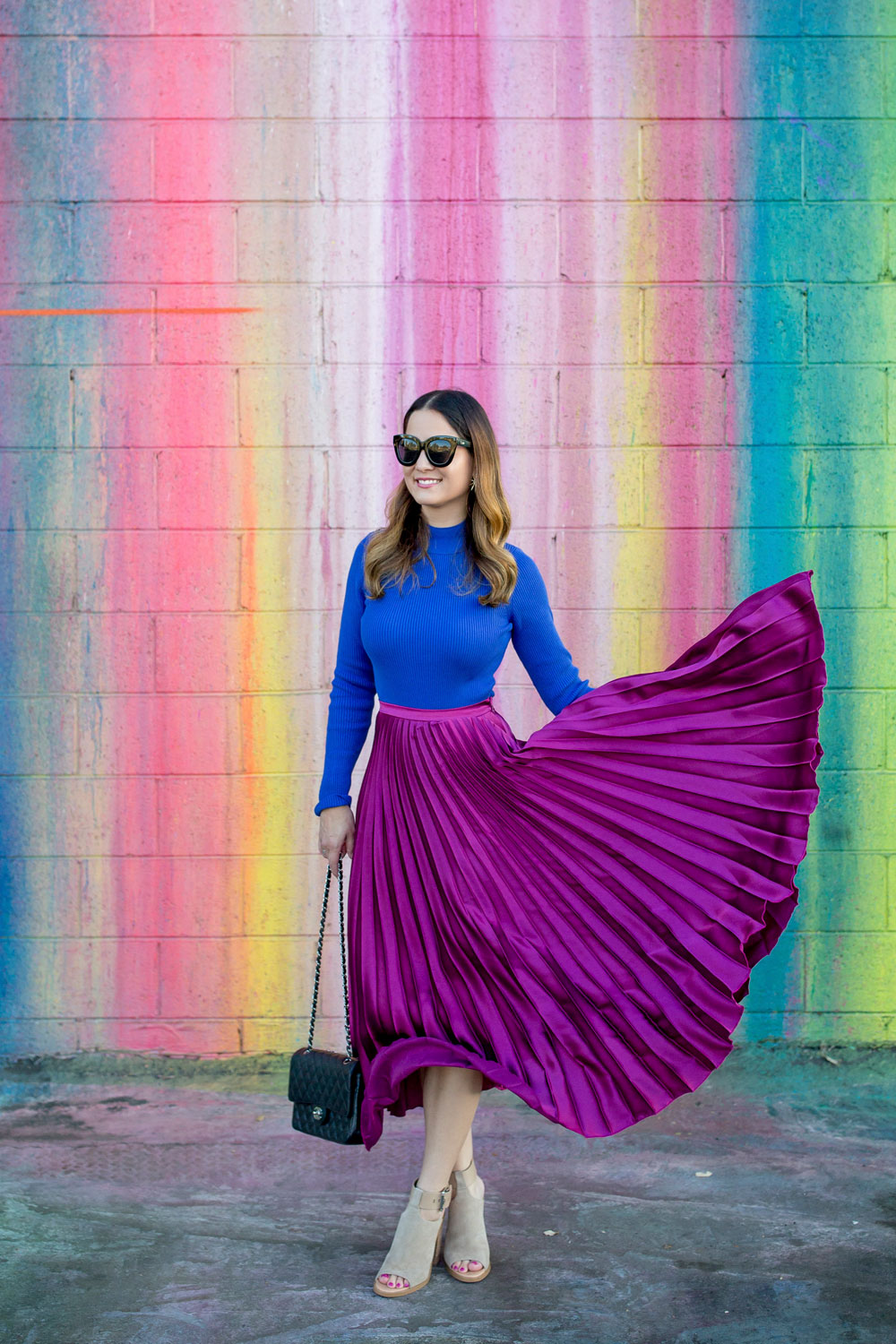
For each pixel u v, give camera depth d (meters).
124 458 3.42
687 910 2.27
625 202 3.41
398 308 3.42
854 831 3.46
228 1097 3.30
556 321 3.42
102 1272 2.37
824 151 3.40
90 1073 3.42
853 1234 2.51
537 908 2.29
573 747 2.33
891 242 3.42
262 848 3.46
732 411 3.43
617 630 3.46
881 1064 3.42
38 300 3.40
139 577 3.43
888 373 3.43
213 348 3.42
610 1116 2.23
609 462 3.44
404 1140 3.04
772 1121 3.12
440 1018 2.28
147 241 3.40
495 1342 2.12
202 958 3.45
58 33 3.37
